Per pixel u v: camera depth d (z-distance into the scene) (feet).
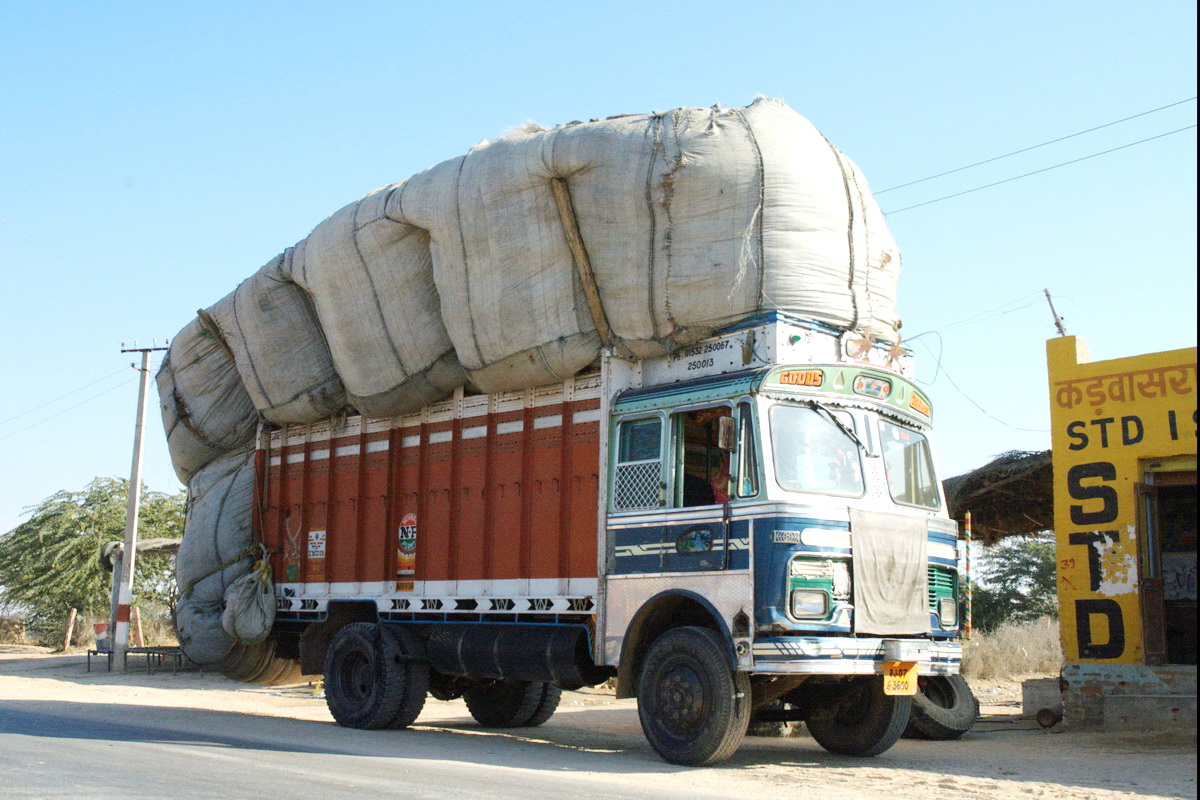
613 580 31.76
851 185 32.68
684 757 28.89
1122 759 32.48
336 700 39.68
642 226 31.65
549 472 34.63
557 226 33.22
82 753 29.30
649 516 31.17
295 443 44.96
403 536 39.47
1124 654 39.63
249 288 43.50
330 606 41.52
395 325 37.99
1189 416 39.11
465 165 35.14
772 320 30.19
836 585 28.84
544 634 34.04
